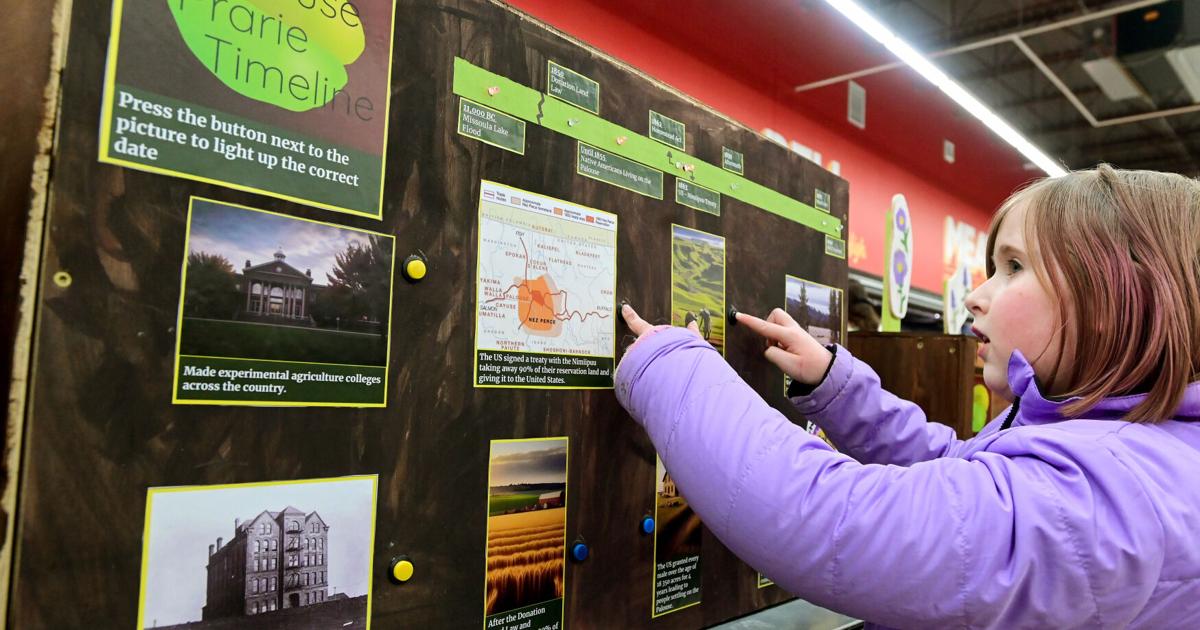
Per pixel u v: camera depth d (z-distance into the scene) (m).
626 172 0.92
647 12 3.81
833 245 1.33
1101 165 0.70
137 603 0.52
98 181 0.51
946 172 6.59
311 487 0.61
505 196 0.78
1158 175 0.68
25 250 0.48
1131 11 5.41
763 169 1.16
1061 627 0.53
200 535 0.55
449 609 0.71
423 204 0.71
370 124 0.67
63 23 0.50
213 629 0.55
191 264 0.55
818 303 1.28
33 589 0.48
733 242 1.09
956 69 6.37
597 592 0.86
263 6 0.60
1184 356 0.59
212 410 0.56
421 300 0.70
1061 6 5.03
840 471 0.61
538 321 0.81
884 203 5.84
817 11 4.26
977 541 0.54
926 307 5.14
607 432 0.88
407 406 0.69
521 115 0.80
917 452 0.99
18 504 0.47
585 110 0.87
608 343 0.89
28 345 0.48
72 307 0.50
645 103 0.95
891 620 0.58
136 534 0.52
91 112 0.51
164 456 0.54
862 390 1.00
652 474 0.94
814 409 1.02
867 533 0.56
